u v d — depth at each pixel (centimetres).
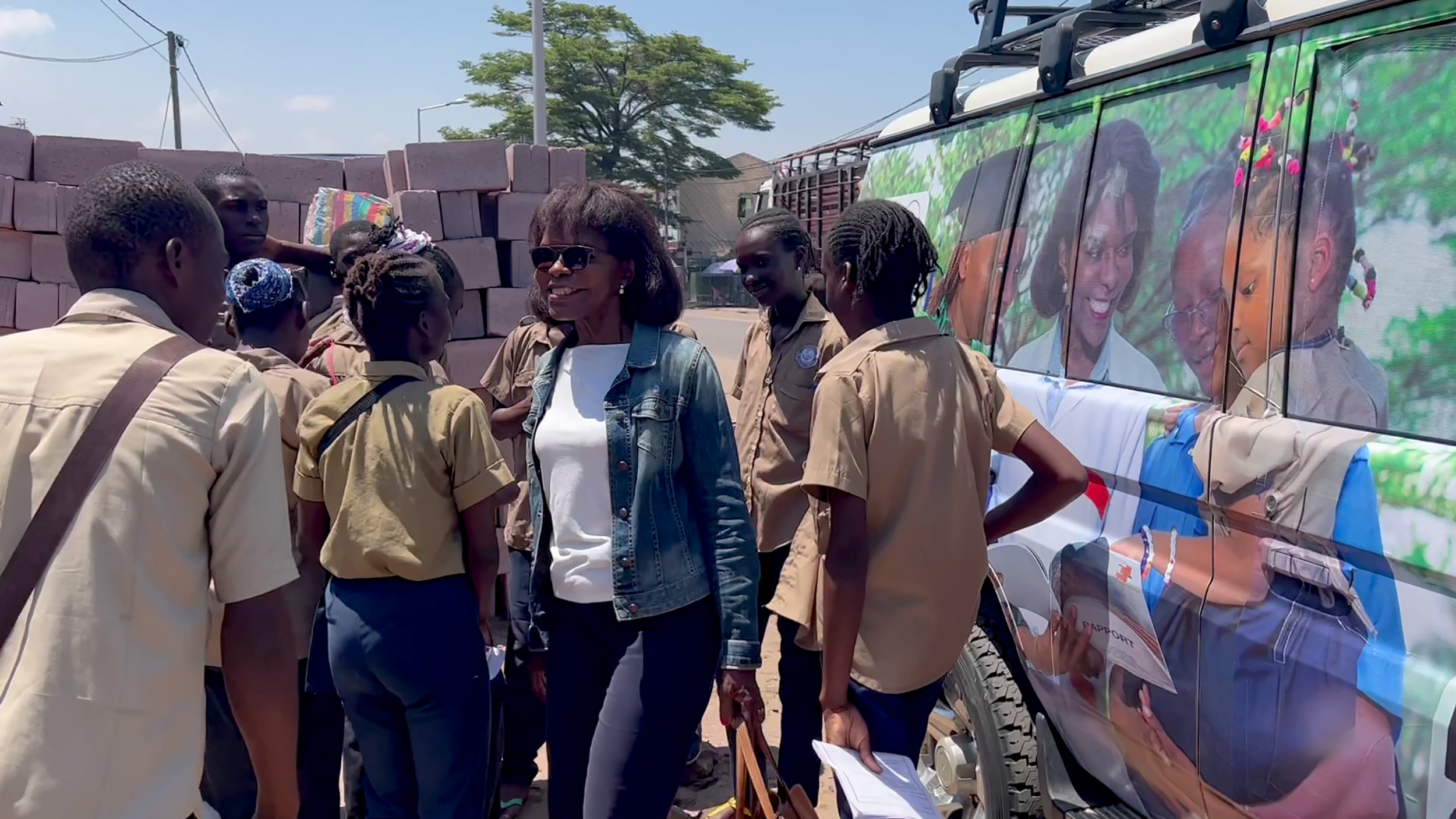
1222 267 231
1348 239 202
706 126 5534
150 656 161
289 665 180
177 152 562
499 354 421
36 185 529
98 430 160
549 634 269
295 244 448
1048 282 298
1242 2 232
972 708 307
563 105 5259
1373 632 184
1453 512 169
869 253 227
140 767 159
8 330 529
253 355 304
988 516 244
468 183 542
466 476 273
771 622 638
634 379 258
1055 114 307
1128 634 246
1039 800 301
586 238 255
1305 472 197
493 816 362
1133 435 247
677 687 253
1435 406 182
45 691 152
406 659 264
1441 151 187
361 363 334
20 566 155
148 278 178
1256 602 208
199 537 169
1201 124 245
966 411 228
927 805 204
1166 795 247
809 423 338
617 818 247
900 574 223
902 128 412
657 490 255
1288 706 199
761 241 334
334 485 272
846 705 221
